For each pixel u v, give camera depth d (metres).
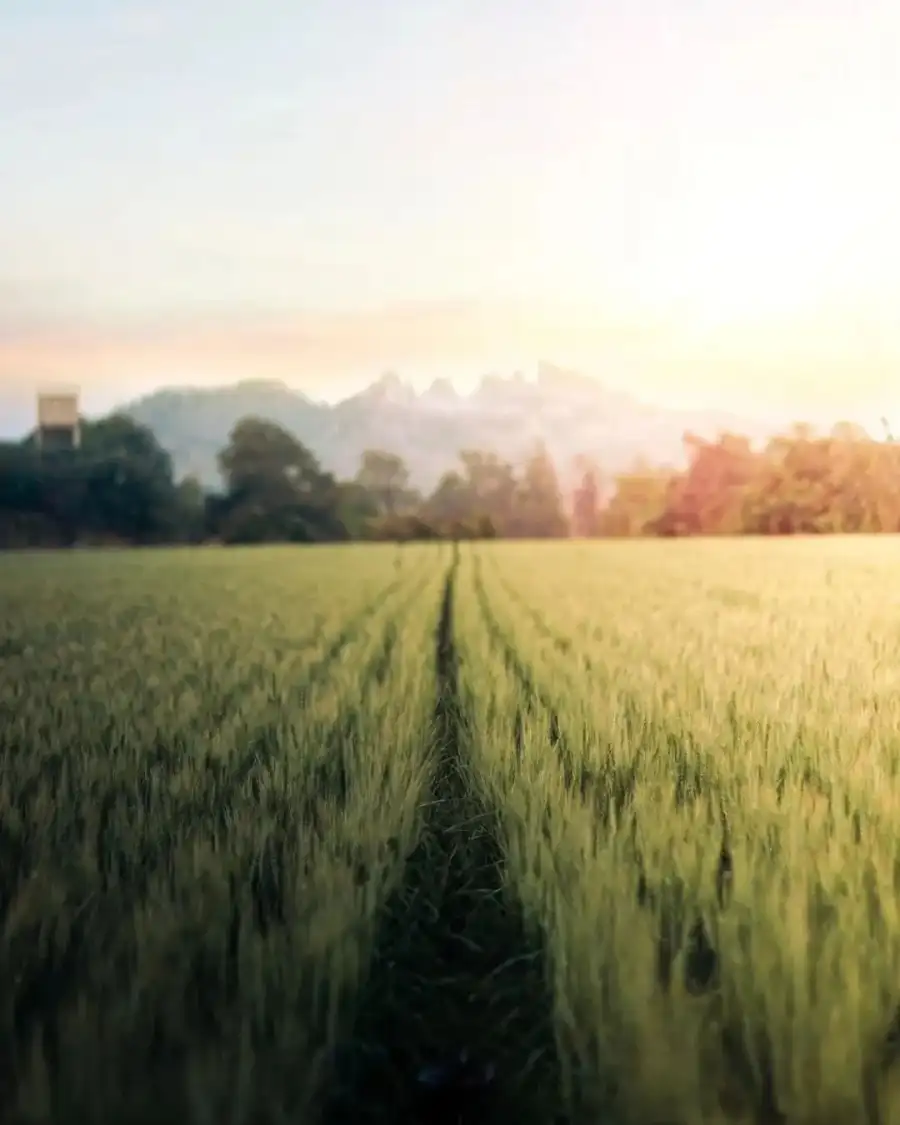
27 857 2.55
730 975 1.94
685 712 3.49
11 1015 1.90
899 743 3.13
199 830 2.55
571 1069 1.84
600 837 2.40
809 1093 1.75
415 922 2.39
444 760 3.33
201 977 2.03
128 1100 1.74
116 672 4.49
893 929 2.10
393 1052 2.03
